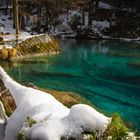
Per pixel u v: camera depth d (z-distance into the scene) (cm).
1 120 608
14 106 917
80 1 4447
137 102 1578
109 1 4897
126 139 385
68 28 4419
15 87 554
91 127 391
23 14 3962
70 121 399
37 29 4147
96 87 1847
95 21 4544
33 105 485
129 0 4781
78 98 1345
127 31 4316
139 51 3139
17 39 2778
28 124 423
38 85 1811
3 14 4425
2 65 2314
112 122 389
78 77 2073
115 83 1950
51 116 434
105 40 4091
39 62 2489
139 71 2297
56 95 1320
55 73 2152
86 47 3400
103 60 2677
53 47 2894
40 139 381
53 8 4356
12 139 480
